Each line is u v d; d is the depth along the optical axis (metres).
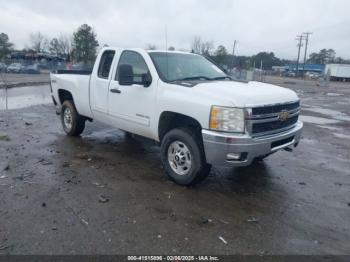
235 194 4.83
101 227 3.74
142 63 5.64
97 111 6.56
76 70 7.87
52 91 8.09
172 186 5.02
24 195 4.47
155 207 4.29
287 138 5.04
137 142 7.45
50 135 7.81
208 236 3.65
